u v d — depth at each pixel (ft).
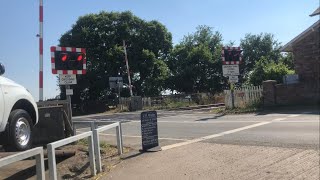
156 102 145.89
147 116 41.45
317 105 78.07
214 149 39.73
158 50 202.49
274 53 234.58
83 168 33.63
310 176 28.94
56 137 39.78
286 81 85.71
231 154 36.99
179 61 206.59
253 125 55.67
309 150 36.27
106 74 186.80
